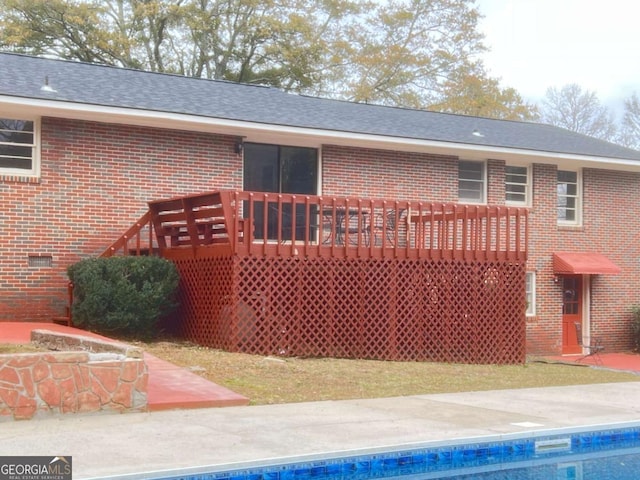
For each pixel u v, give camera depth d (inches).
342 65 1546.5
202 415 348.8
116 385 347.6
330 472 274.1
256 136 669.9
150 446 283.7
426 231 735.1
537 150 780.0
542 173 814.5
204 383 406.9
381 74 1550.2
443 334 606.5
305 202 556.4
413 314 594.6
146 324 550.9
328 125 684.1
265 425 327.3
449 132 778.2
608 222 856.3
